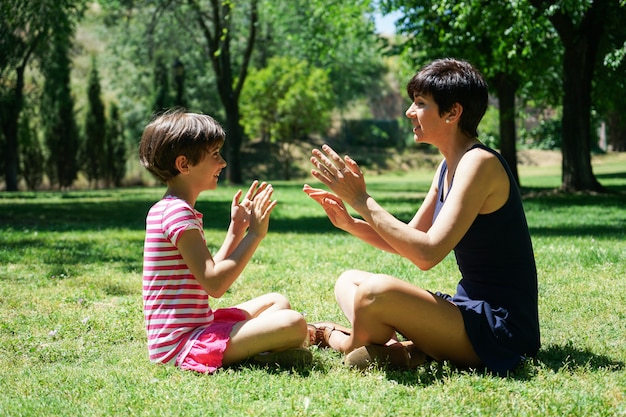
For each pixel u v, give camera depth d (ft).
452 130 11.12
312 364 11.30
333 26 76.23
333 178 10.77
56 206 56.90
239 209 11.67
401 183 103.65
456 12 55.83
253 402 9.41
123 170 119.24
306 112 123.44
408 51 70.18
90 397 9.77
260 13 92.58
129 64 128.47
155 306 11.25
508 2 49.47
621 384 10.03
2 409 9.34
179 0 92.43
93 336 13.93
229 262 10.85
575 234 30.45
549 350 11.97
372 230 12.09
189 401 9.43
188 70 122.62
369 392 9.77
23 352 12.83
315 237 32.55
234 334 11.01
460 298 11.21
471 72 10.96
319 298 17.46
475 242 10.94
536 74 66.33
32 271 22.15
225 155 120.88
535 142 154.30
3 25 44.01
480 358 10.57
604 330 13.57
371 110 196.34
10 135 94.27
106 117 118.11
